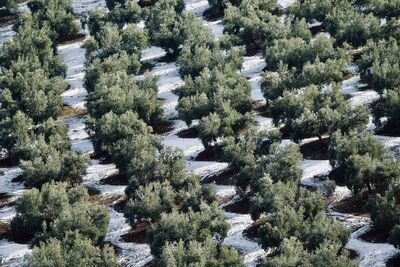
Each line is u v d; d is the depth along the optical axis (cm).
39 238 15212
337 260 12838
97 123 19775
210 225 14612
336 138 16488
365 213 15512
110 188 18412
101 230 15650
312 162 17912
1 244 16538
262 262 13950
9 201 18412
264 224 14962
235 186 16675
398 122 17988
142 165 16988
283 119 18875
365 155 15462
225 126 18738
